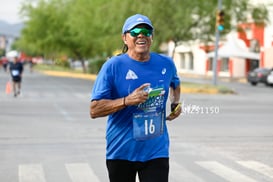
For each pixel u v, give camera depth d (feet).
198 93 106.32
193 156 35.86
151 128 16.21
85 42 196.24
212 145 40.68
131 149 16.19
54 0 228.22
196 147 39.68
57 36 219.82
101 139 42.78
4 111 66.08
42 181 28.07
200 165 32.78
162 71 16.46
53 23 221.25
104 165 32.45
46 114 62.64
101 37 160.04
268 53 177.58
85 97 91.81
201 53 232.73
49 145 39.70
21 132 46.57
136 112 16.08
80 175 29.60
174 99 17.60
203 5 122.72
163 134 16.61
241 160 34.68
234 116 63.16
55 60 310.65
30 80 164.25
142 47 16.03
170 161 34.01
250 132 48.44
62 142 41.14
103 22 136.26
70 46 219.82
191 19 118.93
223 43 174.91
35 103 78.59
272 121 58.18
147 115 16.19
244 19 125.39
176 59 258.78
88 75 191.42
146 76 16.20
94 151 37.32
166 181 16.28
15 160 33.88
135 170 16.57
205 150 38.37
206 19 124.57
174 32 120.98
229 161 34.30
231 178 29.22
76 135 44.93
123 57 16.30
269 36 176.24
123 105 15.56
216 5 122.93
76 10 187.83
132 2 121.08
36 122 54.39
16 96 92.53
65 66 308.19
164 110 16.69
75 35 211.41
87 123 53.67
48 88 118.93
